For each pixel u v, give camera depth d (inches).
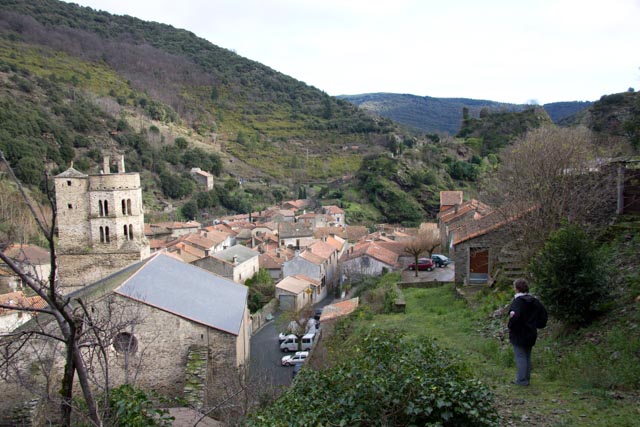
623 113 2206.0
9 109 3550.7
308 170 6122.1
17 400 703.1
